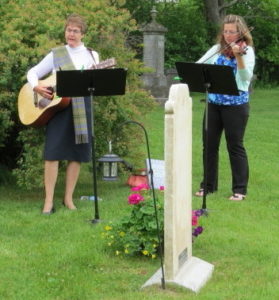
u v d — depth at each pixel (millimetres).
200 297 4734
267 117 16906
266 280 5180
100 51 8203
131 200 5668
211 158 8039
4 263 5414
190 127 5195
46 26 7734
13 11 7973
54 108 6934
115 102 8086
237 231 6477
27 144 7641
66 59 6945
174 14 27391
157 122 15062
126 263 5520
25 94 7359
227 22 7449
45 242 5988
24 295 4801
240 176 7867
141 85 8789
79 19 6965
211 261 5629
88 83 6398
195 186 8594
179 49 27328
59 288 4945
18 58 7441
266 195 8117
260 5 29016
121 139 8445
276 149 11758
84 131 6934
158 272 5129
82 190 8281
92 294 4848
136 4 27172
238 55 7359
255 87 28953
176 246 4922
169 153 4750
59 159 7051
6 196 7984
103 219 6750
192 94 22969
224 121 7766
